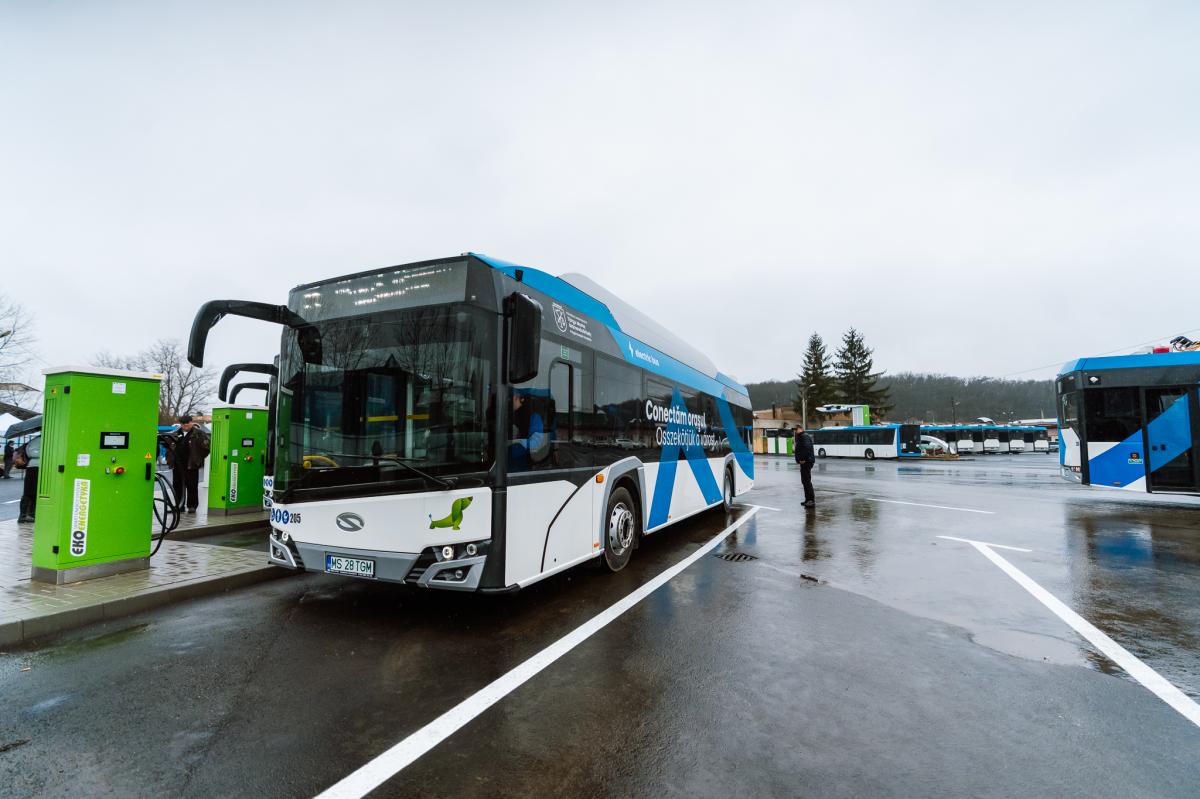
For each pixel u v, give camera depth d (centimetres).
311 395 491
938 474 2570
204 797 244
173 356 4781
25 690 346
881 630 462
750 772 265
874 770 268
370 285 487
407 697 339
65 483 542
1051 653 414
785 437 5606
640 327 780
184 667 382
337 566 461
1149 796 250
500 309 461
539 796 247
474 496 437
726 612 507
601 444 618
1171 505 1307
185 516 955
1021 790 254
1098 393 1234
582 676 371
